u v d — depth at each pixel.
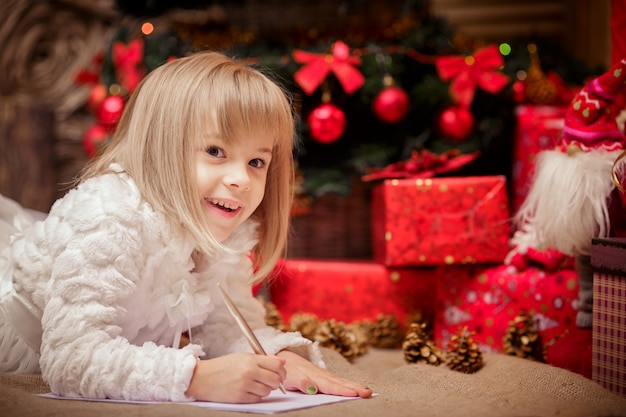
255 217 1.30
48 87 2.69
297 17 2.24
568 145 1.37
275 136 1.20
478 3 2.64
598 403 1.10
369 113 2.01
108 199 1.08
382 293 1.75
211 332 1.28
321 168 1.99
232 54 1.96
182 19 2.25
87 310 1.03
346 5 2.10
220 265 1.21
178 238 1.12
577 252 1.37
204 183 1.12
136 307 1.12
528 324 1.46
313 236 2.03
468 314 1.60
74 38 2.72
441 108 1.98
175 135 1.12
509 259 1.57
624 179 1.30
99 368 1.00
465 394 1.17
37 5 2.63
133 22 2.54
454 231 1.59
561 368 1.28
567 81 2.02
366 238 2.02
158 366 1.00
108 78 2.19
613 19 1.47
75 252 1.05
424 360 1.42
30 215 1.62
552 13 2.60
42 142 2.57
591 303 1.37
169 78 1.16
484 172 2.03
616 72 1.33
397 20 2.13
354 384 1.12
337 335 1.50
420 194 1.60
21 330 1.19
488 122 1.97
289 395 1.10
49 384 1.04
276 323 1.60
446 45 1.99
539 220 1.37
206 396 1.01
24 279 1.16
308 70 1.83
